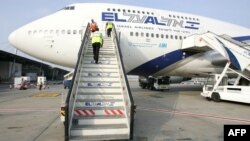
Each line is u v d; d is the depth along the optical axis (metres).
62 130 7.76
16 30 16.59
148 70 17.86
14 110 11.66
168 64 17.77
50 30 15.80
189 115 10.66
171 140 6.84
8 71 58.69
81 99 8.59
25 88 29.95
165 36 17.31
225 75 15.92
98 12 16.39
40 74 86.19
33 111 11.35
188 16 19.05
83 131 6.71
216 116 10.54
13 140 6.67
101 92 9.05
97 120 7.30
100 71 10.15
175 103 14.42
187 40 17.36
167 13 18.31
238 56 15.03
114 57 11.55
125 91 7.99
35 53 16.08
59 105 13.35
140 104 13.82
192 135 7.38
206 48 17.67
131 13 16.91
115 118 7.43
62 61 16.30
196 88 29.00
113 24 15.35
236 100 13.97
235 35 19.98
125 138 6.61
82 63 10.20
